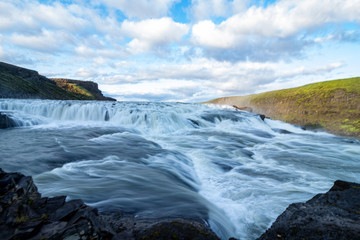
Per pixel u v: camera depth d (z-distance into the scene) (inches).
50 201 147.9
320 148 557.3
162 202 186.2
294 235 116.0
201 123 897.5
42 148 358.3
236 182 280.4
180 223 129.3
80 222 110.6
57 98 3127.5
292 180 295.4
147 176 252.1
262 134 776.3
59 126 661.9
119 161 309.6
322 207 138.9
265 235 132.1
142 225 137.0
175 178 268.1
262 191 251.8
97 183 219.3
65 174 243.1
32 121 703.1
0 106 885.2
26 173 242.8
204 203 194.9
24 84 2723.9
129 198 189.5
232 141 589.3
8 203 116.6
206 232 123.6
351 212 124.2
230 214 195.0
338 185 167.5
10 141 413.1
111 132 575.8
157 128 725.9
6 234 99.9
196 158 383.9
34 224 110.0
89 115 872.3
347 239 98.7
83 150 356.8
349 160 426.9
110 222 142.2
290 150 513.7
